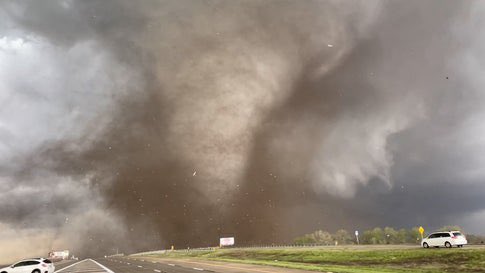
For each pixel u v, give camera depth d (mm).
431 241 46188
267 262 46281
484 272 28656
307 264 43000
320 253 54594
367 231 141875
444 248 43688
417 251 42094
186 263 52625
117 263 65750
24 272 42312
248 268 36344
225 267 39312
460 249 40344
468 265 32031
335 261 44469
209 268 38562
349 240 149000
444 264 33750
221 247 127750
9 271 42219
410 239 131625
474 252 36031
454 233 44719
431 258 36938
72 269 49062
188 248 133625
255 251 74812
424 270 31266
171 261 63781
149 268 43594
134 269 43062
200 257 77812
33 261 43125
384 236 138375
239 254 73438
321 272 30125
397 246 59719
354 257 45156
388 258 40500
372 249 54500
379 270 31219
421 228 50062
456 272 29688
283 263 43281
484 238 79250
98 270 44219
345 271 29906
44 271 42844
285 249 76250
